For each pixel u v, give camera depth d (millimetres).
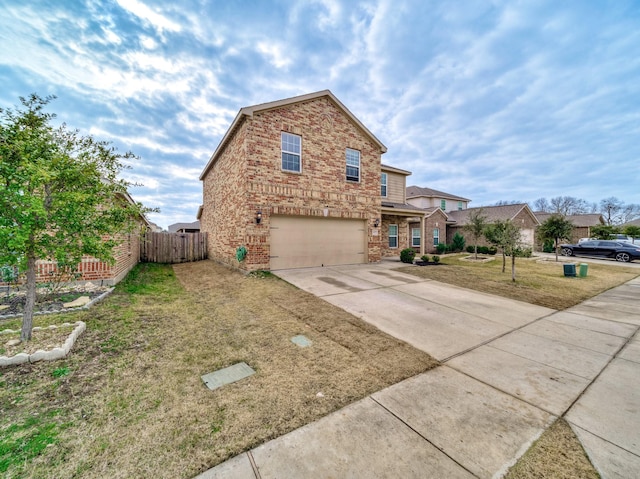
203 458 2043
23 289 6195
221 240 12789
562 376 3484
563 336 4922
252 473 1925
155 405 2662
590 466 2061
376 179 12836
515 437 2365
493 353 4137
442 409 2748
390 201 17641
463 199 28438
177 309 5715
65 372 3141
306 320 5203
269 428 2400
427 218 21734
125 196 6406
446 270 11711
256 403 2758
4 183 3150
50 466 1916
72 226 3686
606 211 49094
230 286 7789
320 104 10914
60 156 3533
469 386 3203
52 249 3658
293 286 7711
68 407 2570
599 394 3090
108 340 4031
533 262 16172
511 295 7879
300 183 10391
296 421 2506
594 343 4617
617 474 1988
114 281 7297
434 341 4512
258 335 4508
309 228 10875
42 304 5457
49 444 2109
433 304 6586
